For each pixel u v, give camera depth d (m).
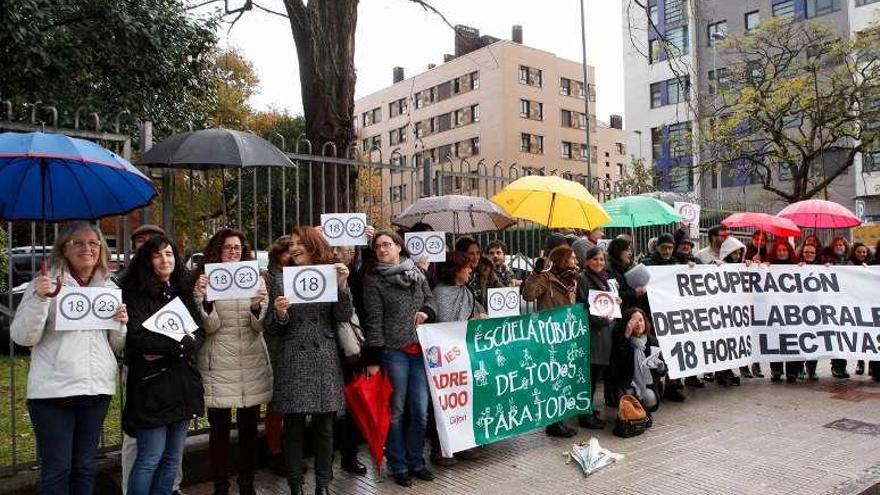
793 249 8.33
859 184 29.73
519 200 6.29
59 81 10.88
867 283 8.03
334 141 7.17
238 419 4.43
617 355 6.46
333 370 4.34
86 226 3.62
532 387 5.75
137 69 11.66
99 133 4.75
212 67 14.56
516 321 5.70
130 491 3.64
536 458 5.45
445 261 5.43
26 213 3.86
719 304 7.62
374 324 4.75
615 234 10.95
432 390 5.07
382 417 4.67
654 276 7.29
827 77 19.88
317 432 4.41
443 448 5.07
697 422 6.42
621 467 5.18
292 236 4.46
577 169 57.59
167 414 3.70
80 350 3.48
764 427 6.21
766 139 20.28
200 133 4.55
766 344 7.95
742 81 20.91
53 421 3.42
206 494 4.67
